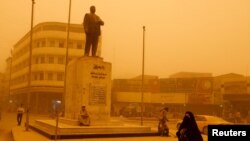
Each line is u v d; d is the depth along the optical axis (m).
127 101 63.91
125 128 20.38
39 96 66.69
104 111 21.19
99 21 22.31
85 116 19.89
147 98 61.47
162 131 20.97
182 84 57.78
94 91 21.03
